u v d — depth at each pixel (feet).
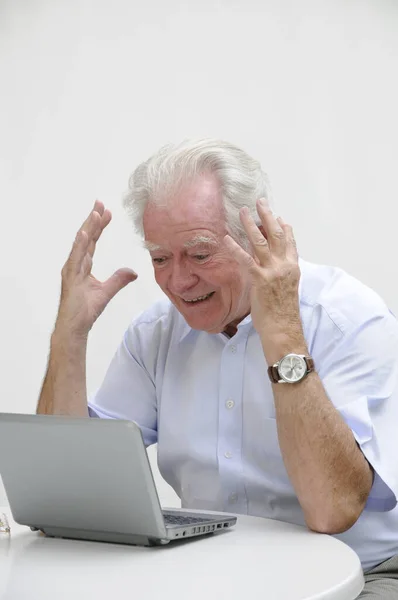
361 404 6.88
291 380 6.60
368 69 15.71
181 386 8.13
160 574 5.16
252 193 7.50
